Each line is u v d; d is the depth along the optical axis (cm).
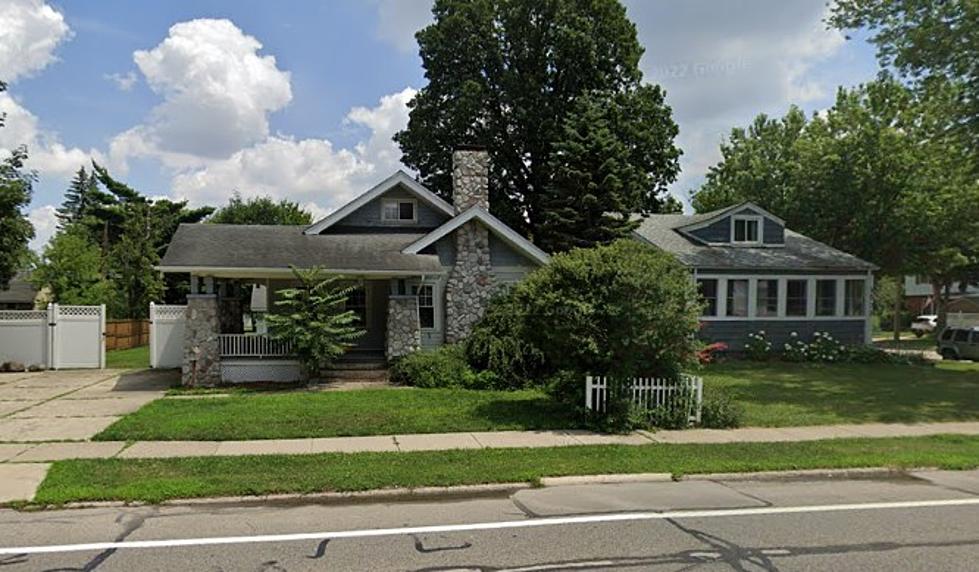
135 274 3344
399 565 496
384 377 1645
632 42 3262
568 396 1145
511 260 1902
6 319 1947
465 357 1645
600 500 688
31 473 766
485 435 1006
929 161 2969
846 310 2539
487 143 3259
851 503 681
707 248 2594
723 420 1112
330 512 644
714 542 551
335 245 1792
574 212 2361
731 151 4428
